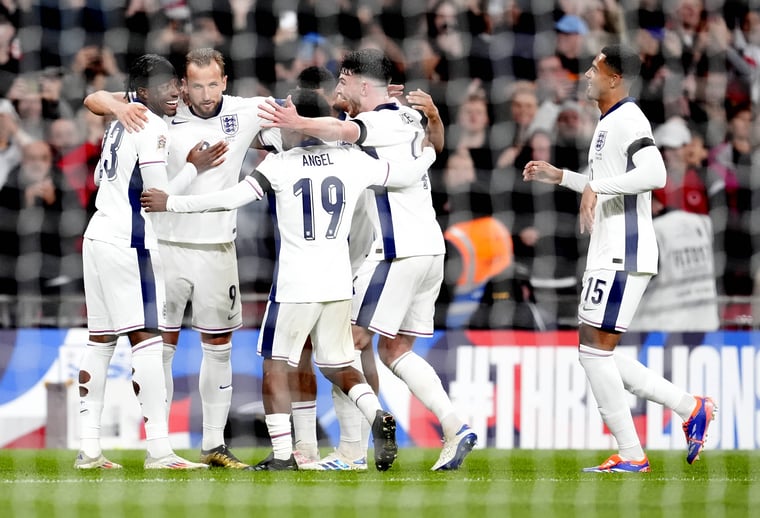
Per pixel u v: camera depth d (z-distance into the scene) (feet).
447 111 115.55
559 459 81.56
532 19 119.34
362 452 71.82
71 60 112.06
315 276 65.31
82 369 70.38
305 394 71.67
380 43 119.14
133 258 67.82
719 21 121.70
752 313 97.35
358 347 71.26
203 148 71.26
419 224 70.08
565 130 112.27
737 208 112.68
